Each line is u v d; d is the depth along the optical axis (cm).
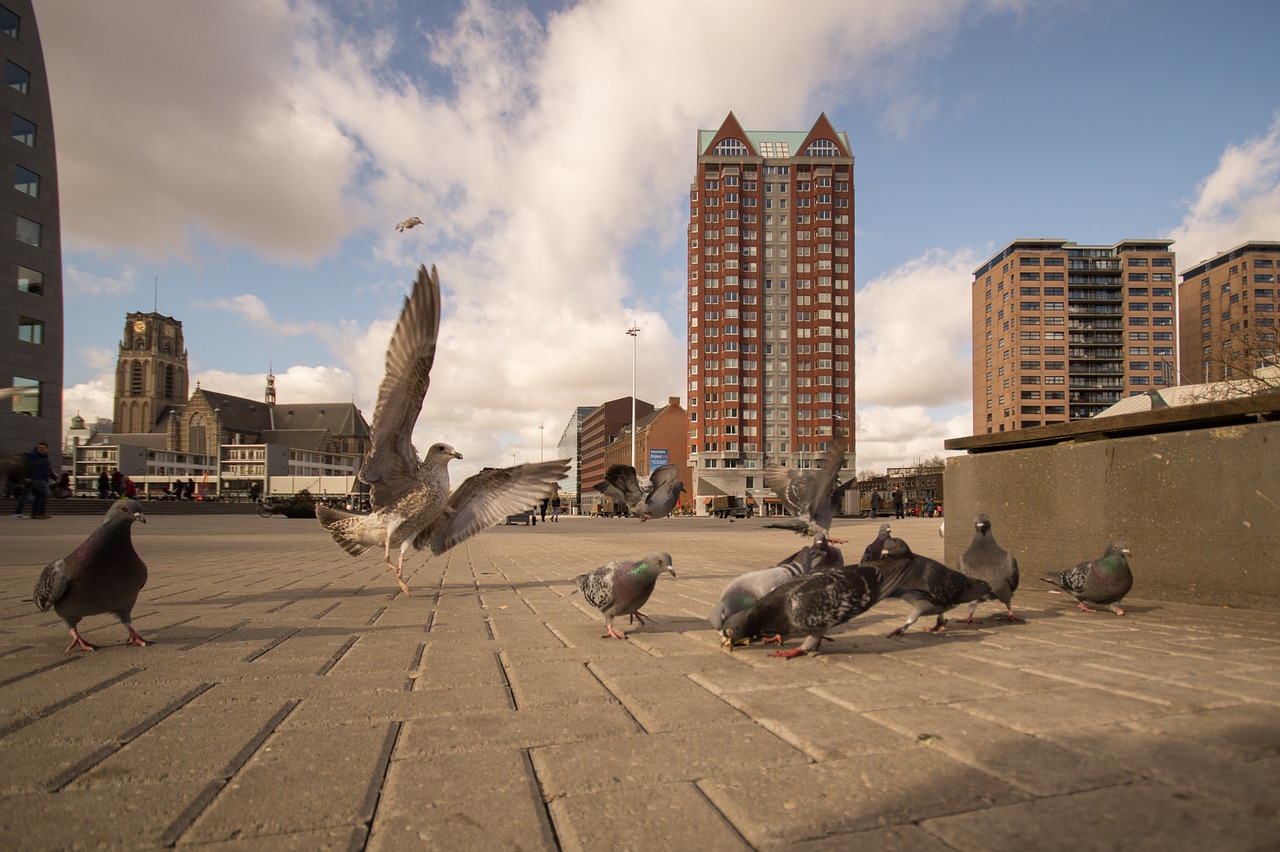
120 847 177
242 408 14800
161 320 14612
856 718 280
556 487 743
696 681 347
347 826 189
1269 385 2527
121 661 391
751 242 10206
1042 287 12625
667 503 1036
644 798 206
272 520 3400
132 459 5206
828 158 10262
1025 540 772
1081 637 470
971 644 447
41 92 4228
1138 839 176
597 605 469
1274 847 171
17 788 213
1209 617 552
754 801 202
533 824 189
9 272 4019
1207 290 12050
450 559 1209
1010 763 228
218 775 225
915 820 189
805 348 10144
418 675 360
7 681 343
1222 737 250
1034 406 12538
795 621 392
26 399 4094
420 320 620
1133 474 664
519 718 285
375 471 672
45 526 2005
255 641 453
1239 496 594
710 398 9981
